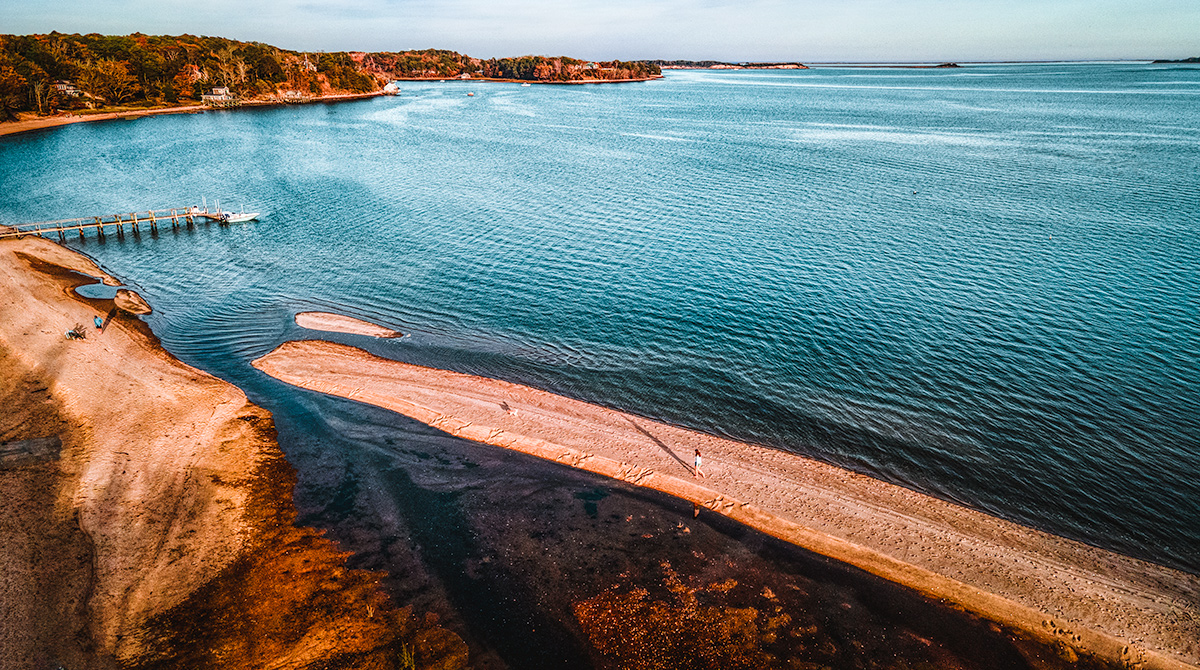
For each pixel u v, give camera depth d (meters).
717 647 25.75
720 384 45.53
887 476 36.41
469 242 75.25
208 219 84.25
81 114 183.50
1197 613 27.81
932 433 40.00
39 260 66.50
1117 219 80.19
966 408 42.44
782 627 26.69
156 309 56.94
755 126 184.12
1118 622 27.34
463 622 26.34
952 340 50.94
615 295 60.22
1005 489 35.28
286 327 53.72
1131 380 45.16
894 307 56.75
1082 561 30.52
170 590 27.08
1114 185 97.81
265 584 27.66
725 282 62.75
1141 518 33.28
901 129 172.00
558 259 69.31
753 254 70.12
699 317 55.59
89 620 25.48
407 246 73.94
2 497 31.81
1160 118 186.12
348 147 143.62
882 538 31.67
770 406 42.94
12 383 42.09
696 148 142.38
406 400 42.81
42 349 46.69
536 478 35.59
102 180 106.31
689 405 43.16
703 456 37.66
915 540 31.56
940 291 59.84
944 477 36.25
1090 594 28.67
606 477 35.81
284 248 73.62
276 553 29.47
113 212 87.62
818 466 37.03
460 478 35.41
